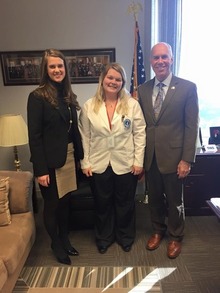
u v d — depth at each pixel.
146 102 2.04
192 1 2.85
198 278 1.93
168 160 2.03
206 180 2.72
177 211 2.16
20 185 2.10
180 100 1.92
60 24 2.95
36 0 2.89
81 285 1.90
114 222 2.35
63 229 2.18
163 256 2.18
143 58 3.02
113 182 2.17
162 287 1.86
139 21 2.96
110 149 2.04
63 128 1.85
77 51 3.01
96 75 3.08
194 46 2.97
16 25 2.95
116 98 2.02
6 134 2.72
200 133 2.87
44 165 1.84
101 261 2.14
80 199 2.49
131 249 2.27
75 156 2.06
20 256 1.79
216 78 3.07
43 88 1.79
